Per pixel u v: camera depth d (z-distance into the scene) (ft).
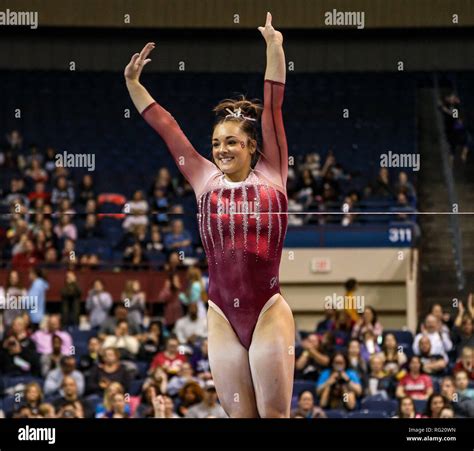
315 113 41.22
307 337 27.55
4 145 40.93
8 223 34.86
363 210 36.65
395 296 35.37
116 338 28.04
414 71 39.63
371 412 24.22
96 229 35.65
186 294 31.24
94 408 24.64
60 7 36.11
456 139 40.24
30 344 28.12
